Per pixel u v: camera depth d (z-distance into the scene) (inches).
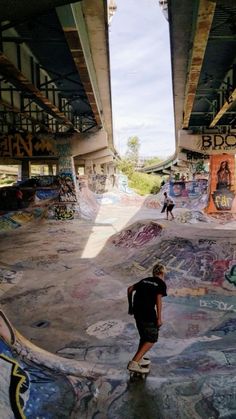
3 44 498.3
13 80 631.8
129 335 345.1
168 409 203.5
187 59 637.3
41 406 195.6
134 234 717.9
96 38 591.2
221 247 508.1
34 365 231.6
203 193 1499.8
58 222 1111.6
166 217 1153.4
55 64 762.2
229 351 290.4
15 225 1032.2
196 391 216.2
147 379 235.3
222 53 713.6
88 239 820.6
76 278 530.0
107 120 1403.8
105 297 450.6
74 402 207.9
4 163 1911.9
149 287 251.3
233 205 1061.1
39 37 584.1
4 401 184.4
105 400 212.5
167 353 299.3
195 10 406.6
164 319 377.4
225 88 891.4
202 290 441.1
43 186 1732.3
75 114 1347.2
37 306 428.8
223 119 1402.6
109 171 3373.5
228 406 201.8
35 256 668.1
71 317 394.3
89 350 316.5
